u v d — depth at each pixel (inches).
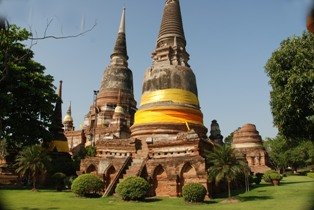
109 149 1365.7
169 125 1424.7
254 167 2390.5
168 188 1195.3
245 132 2514.8
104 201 1040.2
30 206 888.3
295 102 799.1
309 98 785.6
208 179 1128.8
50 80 1656.0
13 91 1501.0
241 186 1477.6
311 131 859.4
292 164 3019.2
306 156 2721.5
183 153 1238.3
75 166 1749.5
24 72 1520.7
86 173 1298.0
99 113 2566.4
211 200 1082.1
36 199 1055.0
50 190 1392.7
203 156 1209.4
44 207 872.9
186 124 1433.3
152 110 1472.7
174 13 1723.7
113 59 2711.6
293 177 2297.0
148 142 1306.6
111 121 2452.0
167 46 1622.8
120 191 1064.2
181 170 1195.9
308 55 813.9
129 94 2628.0
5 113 1379.2
